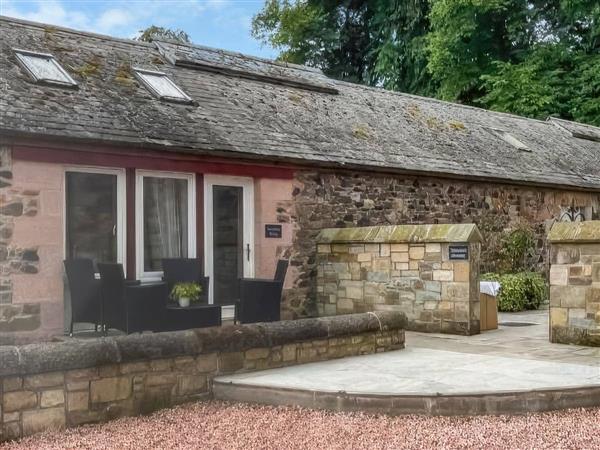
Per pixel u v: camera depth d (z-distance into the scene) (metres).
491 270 12.68
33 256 7.54
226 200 9.48
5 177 7.37
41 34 10.05
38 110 7.83
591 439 4.46
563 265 7.86
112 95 9.05
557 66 23.47
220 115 9.88
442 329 8.86
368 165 10.46
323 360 6.68
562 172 14.36
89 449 4.46
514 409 5.14
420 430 4.72
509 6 23.91
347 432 4.70
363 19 28.81
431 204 11.73
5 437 4.67
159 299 7.09
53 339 7.52
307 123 11.06
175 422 5.09
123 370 5.25
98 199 8.26
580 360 6.73
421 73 25.80
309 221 10.19
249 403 5.59
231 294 9.46
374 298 9.62
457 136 13.80
